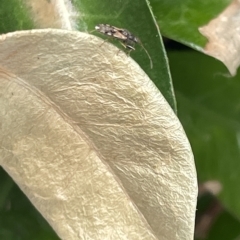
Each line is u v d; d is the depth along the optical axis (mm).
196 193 98
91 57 91
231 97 134
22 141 98
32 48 89
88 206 100
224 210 144
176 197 98
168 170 98
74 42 89
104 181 100
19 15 101
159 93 94
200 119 133
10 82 93
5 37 86
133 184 100
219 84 134
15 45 88
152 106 94
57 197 100
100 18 104
